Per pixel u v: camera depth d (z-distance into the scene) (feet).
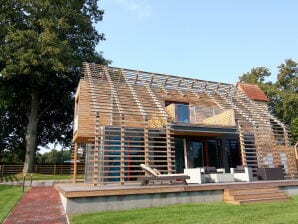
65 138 105.40
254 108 60.49
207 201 31.07
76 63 75.72
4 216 23.84
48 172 77.51
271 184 35.70
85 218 22.07
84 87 45.98
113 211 25.38
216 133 48.47
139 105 45.27
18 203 31.73
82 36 85.92
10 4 71.10
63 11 73.61
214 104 59.26
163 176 31.53
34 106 79.25
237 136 57.72
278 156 51.98
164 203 28.60
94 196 25.36
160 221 20.68
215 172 41.60
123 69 55.93
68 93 85.40
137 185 32.89
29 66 68.03
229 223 19.63
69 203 24.31
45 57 68.18
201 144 54.29
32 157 74.79
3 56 66.49
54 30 73.72
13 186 54.95
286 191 37.27
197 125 45.62
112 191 26.07
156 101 48.98
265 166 49.96
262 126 51.67
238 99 62.85
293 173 50.88
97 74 51.96
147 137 40.01
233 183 33.86
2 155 112.88
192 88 61.57
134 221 20.75
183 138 52.75
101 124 39.65
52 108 94.68
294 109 115.65
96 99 42.47
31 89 81.61
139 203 27.35
